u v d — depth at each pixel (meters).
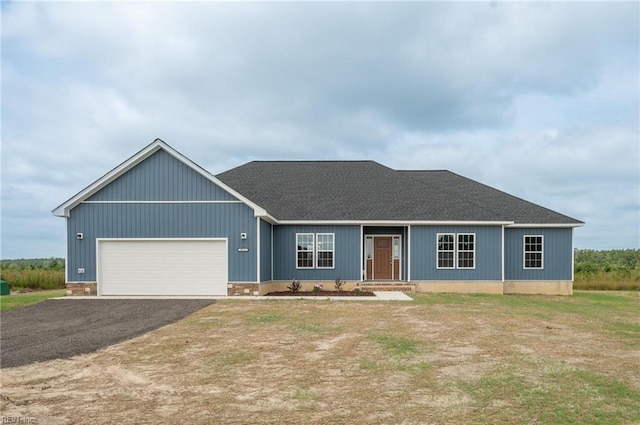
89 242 20.48
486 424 5.82
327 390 7.12
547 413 6.18
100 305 17.44
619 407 6.42
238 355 9.33
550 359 9.05
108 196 20.53
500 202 26.33
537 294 24.22
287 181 27.36
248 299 19.20
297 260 23.39
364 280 24.22
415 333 11.67
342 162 30.09
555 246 24.61
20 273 30.28
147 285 20.41
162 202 20.42
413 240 23.33
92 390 7.18
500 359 9.04
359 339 10.90
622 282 31.19
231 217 20.38
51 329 12.38
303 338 11.02
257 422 5.89
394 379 7.69
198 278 20.36
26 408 6.40
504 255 24.56
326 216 23.42
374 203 24.69
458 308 16.67
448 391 7.07
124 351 9.70
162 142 20.23
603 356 9.37
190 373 8.05
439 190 26.36
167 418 6.02
